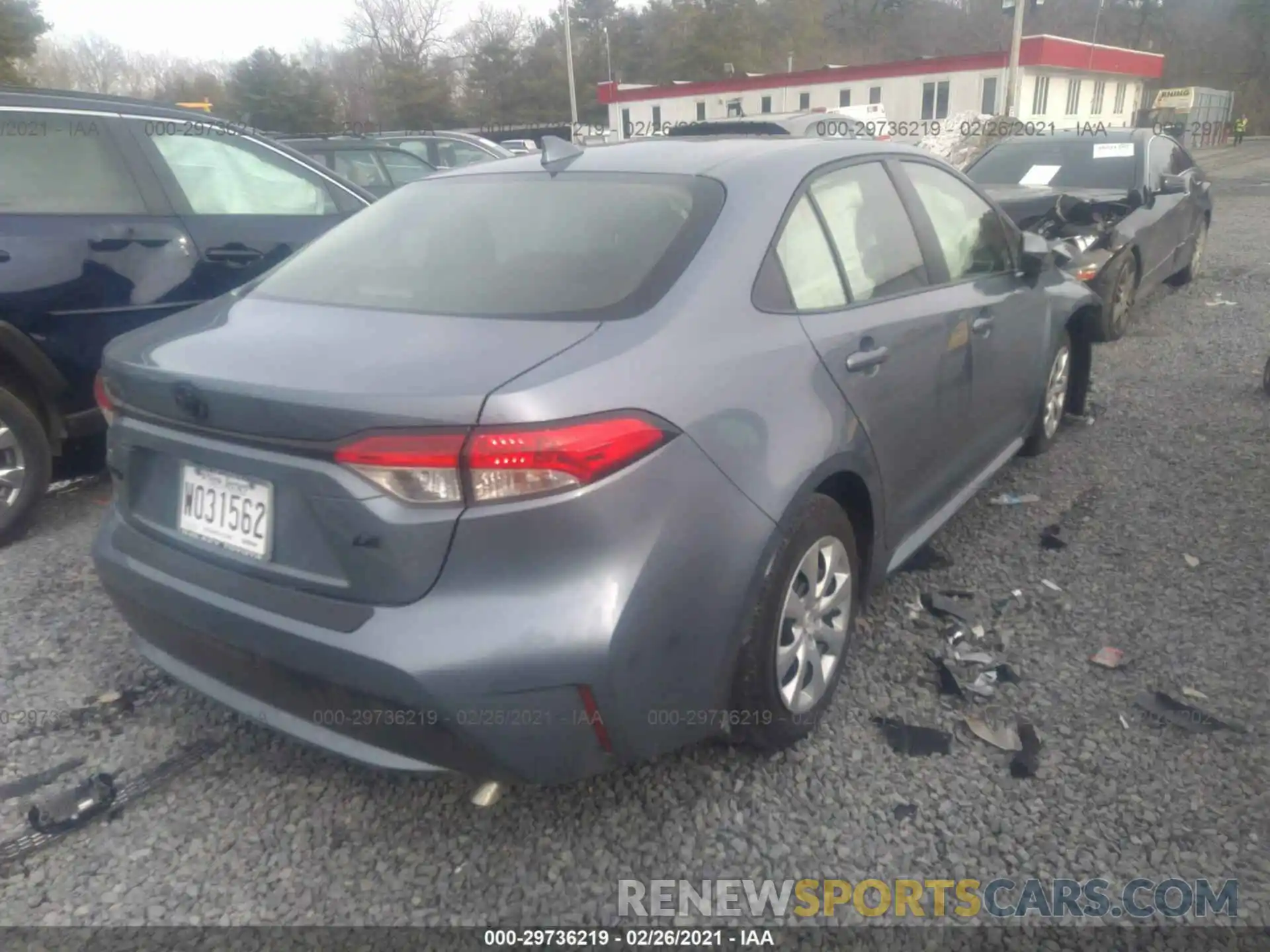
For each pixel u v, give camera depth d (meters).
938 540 4.32
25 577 4.14
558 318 2.51
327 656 2.27
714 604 2.46
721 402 2.49
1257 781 2.81
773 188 3.02
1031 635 3.56
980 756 2.94
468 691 2.18
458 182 3.41
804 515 2.75
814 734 3.04
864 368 3.03
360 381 2.23
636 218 2.87
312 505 2.27
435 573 2.19
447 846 2.65
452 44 64.69
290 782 2.92
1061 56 37.47
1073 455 5.28
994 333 3.99
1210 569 4.01
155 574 2.61
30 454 4.41
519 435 2.12
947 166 4.13
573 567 2.22
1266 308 8.79
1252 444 5.38
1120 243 7.52
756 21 62.19
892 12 64.75
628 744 2.37
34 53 42.09
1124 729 3.04
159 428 2.56
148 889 2.53
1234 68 67.00
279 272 3.19
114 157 4.70
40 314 4.38
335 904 2.48
